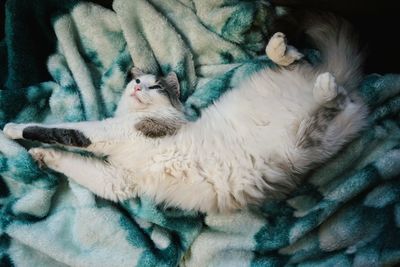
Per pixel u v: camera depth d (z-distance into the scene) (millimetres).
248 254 791
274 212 814
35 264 782
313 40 889
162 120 819
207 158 790
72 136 772
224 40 946
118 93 945
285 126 784
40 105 891
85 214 798
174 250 792
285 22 912
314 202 815
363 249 756
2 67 952
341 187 775
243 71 919
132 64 945
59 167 804
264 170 782
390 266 745
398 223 759
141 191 820
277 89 820
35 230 782
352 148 813
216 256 799
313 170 812
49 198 812
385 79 831
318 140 766
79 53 946
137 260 771
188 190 796
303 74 820
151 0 937
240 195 785
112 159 816
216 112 845
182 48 932
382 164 781
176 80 902
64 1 916
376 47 866
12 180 825
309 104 774
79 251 783
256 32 930
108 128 794
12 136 787
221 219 812
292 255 782
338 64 822
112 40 950
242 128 812
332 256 770
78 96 897
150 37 932
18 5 888
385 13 836
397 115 851
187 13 952
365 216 779
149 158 798
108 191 809
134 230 797
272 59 829
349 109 770
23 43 909
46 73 952
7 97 854
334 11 875
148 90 853
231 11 914
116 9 911
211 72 960
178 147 797
